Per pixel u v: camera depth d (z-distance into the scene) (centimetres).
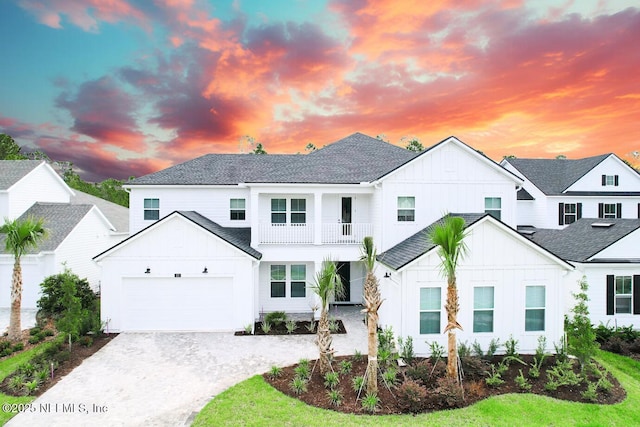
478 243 1044
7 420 704
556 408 733
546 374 895
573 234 1645
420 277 1032
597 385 815
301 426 661
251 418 692
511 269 1052
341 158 1756
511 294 1053
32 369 902
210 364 992
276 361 1012
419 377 841
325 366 873
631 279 1336
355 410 719
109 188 5378
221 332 1292
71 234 1847
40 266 1692
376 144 1948
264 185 1449
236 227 1741
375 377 756
